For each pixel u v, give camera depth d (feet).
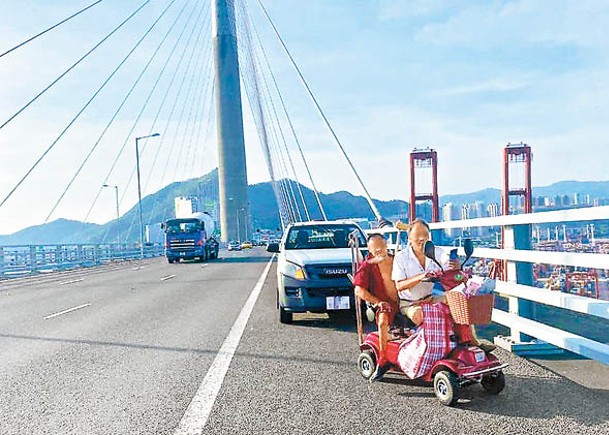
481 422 13.50
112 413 15.20
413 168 140.36
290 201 144.15
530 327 18.90
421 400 15.34
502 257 21.45
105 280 65.98
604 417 13.52
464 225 25.32
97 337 26.76
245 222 231.91
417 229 17.16
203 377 18.52
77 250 104.99
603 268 14.85
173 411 15.16
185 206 273.33
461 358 15.06
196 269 82.58
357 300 19.33
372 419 13.97
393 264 17.67
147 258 148.56
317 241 33.01
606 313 15.10
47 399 16.70
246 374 18.71
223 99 229.04
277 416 14.44
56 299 45.78
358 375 18.21
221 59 228.84
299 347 22.89
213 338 25.38
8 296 50.88
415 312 16.56
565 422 13.29
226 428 13.73
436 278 16.03
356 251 20.35
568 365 18.20
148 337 26.22
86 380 18.75
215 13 228.63
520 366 18.16
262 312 33.32
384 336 17.06
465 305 15.03
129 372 19.60
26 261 85.66
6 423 14.70
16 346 25.22
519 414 13.93
